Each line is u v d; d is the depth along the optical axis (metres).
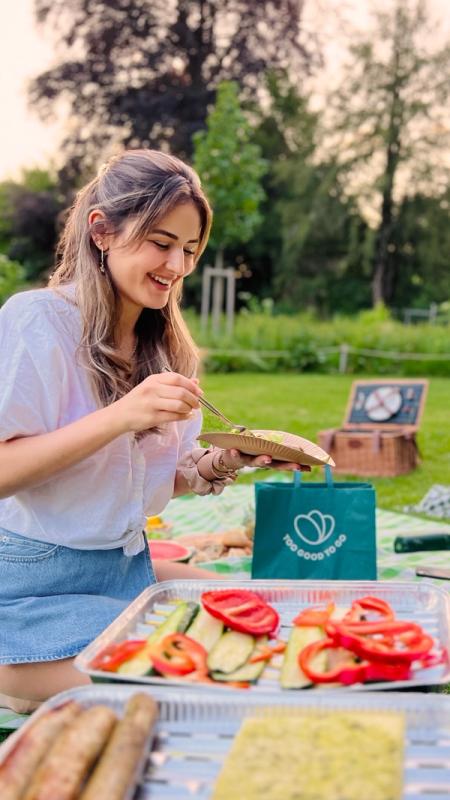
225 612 1.89
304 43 28.47
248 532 3.86
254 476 6.71
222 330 17.05
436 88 29.50
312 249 31.83
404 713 1.53
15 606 2.33
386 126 29.84
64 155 29.69
